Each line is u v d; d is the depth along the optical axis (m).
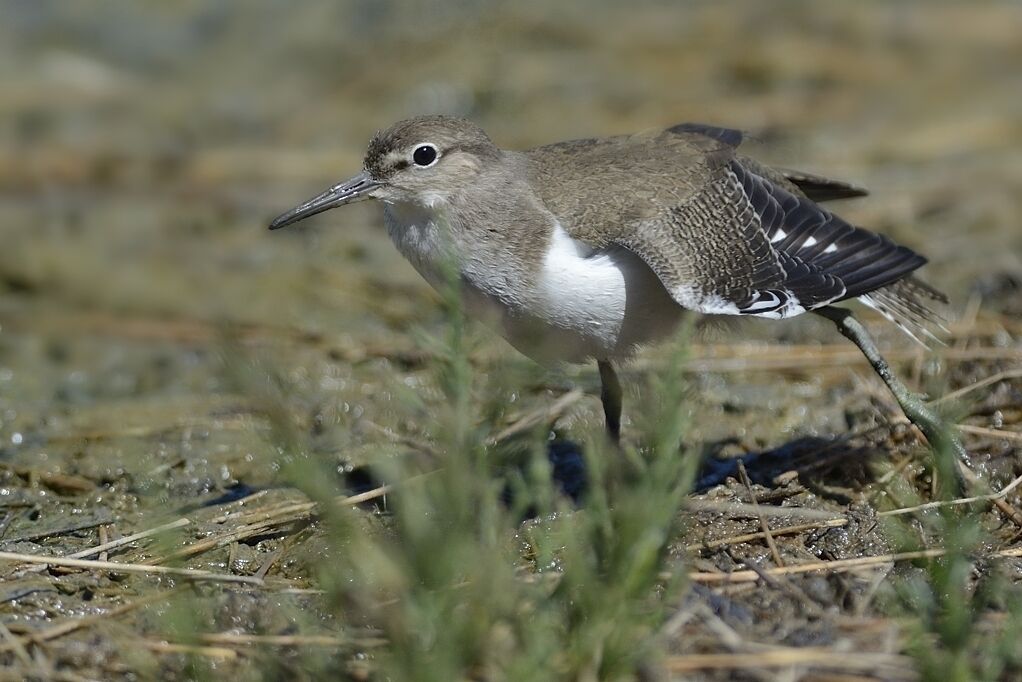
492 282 11.67
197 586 10.92
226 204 19.73
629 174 11.96
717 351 15.30
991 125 20.89
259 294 17.39
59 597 10.86
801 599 10.25
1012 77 22.44
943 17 24.41
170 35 25.05
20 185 20.31
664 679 9.31
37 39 24.61
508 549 10.70
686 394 12.21
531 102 22.16
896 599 10.18
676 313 11.78
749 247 11.78
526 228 11.59
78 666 9.94
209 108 22.64
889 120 21.19
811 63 22.94
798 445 12.96
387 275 17.80
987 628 9.84
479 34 24.36
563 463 12.89
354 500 12.13
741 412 13.99
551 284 11.45
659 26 24.55
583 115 21.64
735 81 22.61
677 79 22.67
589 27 24.53
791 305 11.54
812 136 20.73
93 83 23.41
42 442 13.88
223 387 15.12
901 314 12.79
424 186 11.88
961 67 22.81
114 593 10.95
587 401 13.99
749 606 10.18
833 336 15.66
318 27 25.08
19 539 11.90
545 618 9.13
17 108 22.39
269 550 11.55
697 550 11.08
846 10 24.73
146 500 12.62
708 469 12.65
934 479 12.01
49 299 17.45
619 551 9.23
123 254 18.50
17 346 16.30
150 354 16.05
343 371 15.38
